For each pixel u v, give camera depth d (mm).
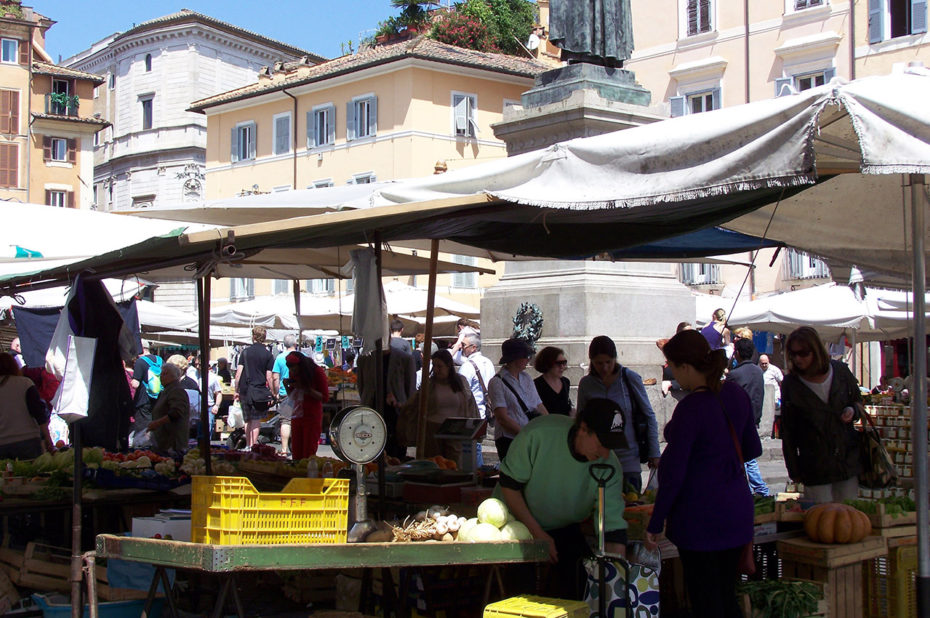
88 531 8422
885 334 17172
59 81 53188
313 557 4875
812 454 7207
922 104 4258
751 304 16641
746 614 5754
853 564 6246
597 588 5457
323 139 46219
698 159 4691
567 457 5648
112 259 5527
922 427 5359
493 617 5121
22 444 10109
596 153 5059
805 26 33094
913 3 31047
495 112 44781
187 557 4828
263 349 17328
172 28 55812
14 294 7566
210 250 5461
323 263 9570
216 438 20703
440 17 52281
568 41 12820
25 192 51031
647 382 12656
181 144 55781
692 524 5145
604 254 9250
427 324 8867
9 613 6570
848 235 7770
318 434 12648
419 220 6102
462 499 6648
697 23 35594
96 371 5730
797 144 4375
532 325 12914
